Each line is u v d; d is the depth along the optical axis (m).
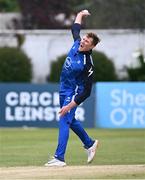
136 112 70.00
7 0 150.50
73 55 31.12
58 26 122.88
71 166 31.58
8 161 37.09
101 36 93.69
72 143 51.25
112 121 70.38
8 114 70.12
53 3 124.19
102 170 29.73
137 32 94.12
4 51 86.56
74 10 125.12
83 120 70.50
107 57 86.69
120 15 113.00
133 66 91.00
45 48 93.75
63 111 30.97
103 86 70.38
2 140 54.75
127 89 70.00
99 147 47.78
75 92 31.39
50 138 56.97
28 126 70.06
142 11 111.19
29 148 46.88
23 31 94.56
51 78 86.44
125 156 40.41
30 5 123.56
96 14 114.38
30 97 69.94
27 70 87.19
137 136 59.75
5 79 86.31
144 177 27.80
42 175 28.12
